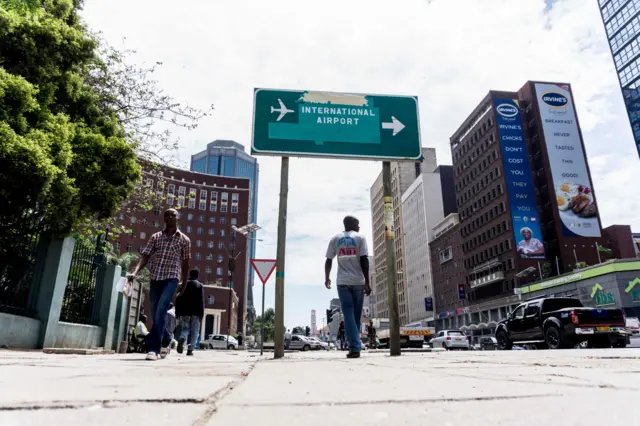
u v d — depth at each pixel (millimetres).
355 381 2102
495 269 67062
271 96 9031
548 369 2842
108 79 13211
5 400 1317
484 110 71938
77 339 10281
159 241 5453
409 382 2020
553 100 66938
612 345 12586
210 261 95625
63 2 11922
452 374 2508
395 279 8469
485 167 71125
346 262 6355
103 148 10961
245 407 1264
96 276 11578
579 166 64062
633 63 89000
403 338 31578
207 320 77000
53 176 8867
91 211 11070
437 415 1111
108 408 1214
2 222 8859
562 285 50438
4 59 9922
